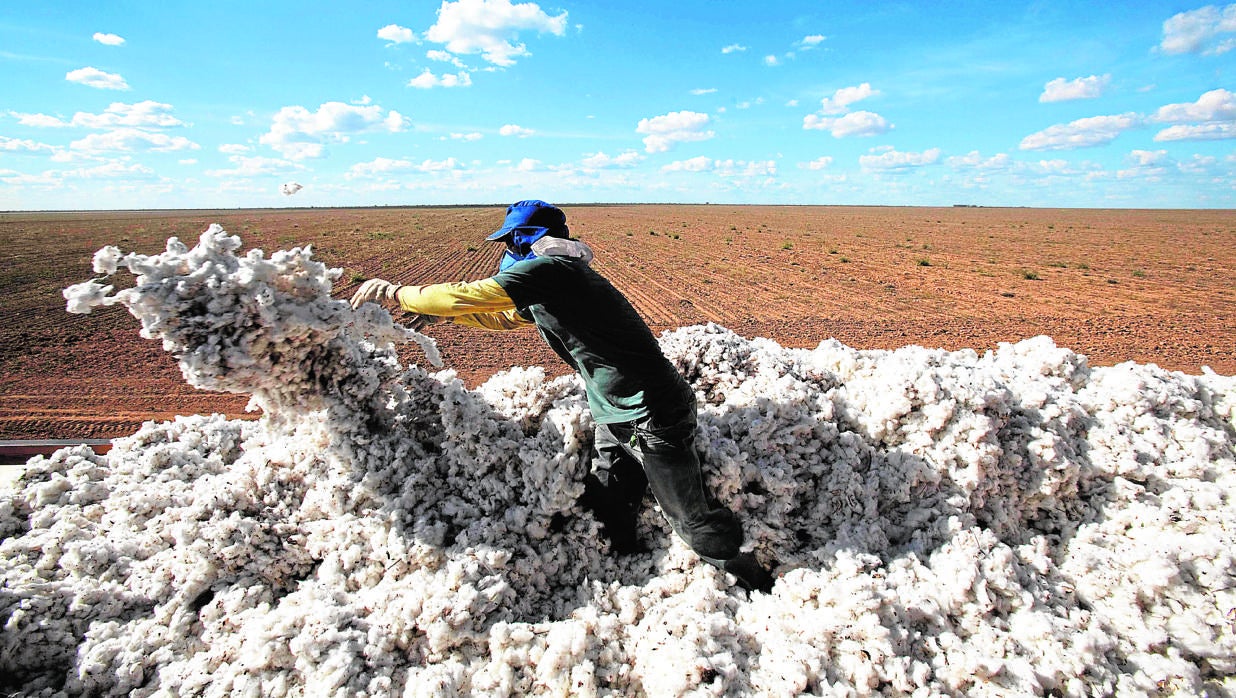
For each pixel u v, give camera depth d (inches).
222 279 87.2
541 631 90.0
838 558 101.3
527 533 105.0
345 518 103.3
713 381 136.1
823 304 592.7
